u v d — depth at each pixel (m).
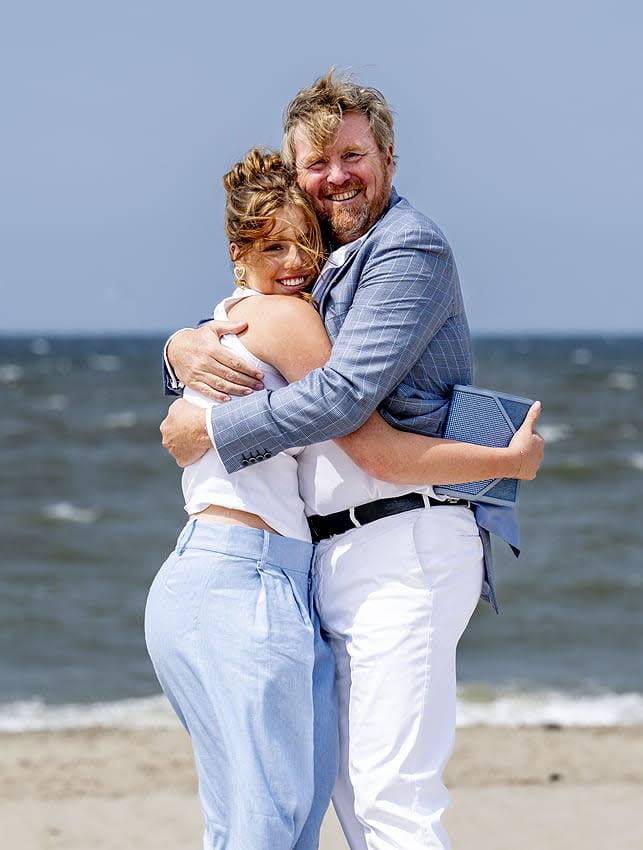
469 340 3.65
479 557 3.59
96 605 14.63
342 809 3.62
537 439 3.50
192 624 3.39
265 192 3.51
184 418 3.47
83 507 23.08
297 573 3.50
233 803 3.34
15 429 38.16
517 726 8.93
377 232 3.47
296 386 3.34
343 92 3.51
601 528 20.62
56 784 7.32
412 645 3.44
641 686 10.63
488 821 6.42
